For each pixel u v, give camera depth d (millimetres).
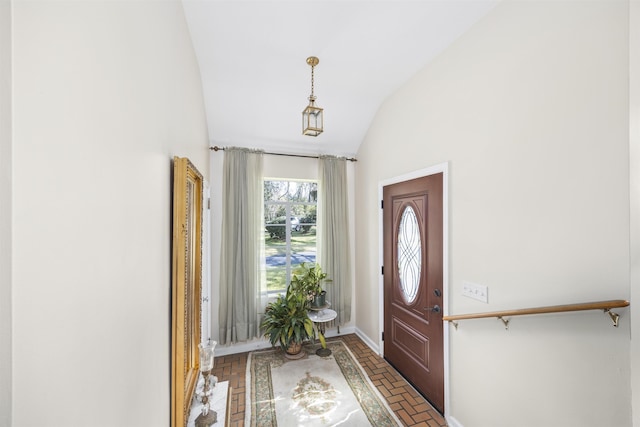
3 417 383
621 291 1068
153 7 989
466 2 1606
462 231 1855
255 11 1675
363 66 2254
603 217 1123
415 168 2344
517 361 1471
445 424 1925
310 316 2938
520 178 1466
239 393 2262
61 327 481
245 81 2414
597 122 1144
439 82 2070
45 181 451
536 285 1383
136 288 814
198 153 2135
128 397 751
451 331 1943
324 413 2027
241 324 2926
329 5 1641
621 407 1068
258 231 3090
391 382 2412
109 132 648
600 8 1139
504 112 1559
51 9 469
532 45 1407
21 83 416
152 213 964
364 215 3291
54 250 467
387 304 2773
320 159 3361
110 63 652
